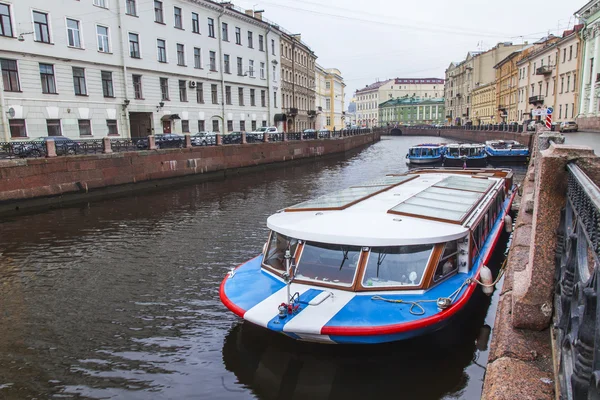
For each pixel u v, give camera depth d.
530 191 11.69
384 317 5.31
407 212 7.12
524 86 57.47
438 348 5.95
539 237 3.86
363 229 6.29
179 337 6.87
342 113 94.94
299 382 5.50
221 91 38.59
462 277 6.47
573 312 2.81
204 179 26.98
